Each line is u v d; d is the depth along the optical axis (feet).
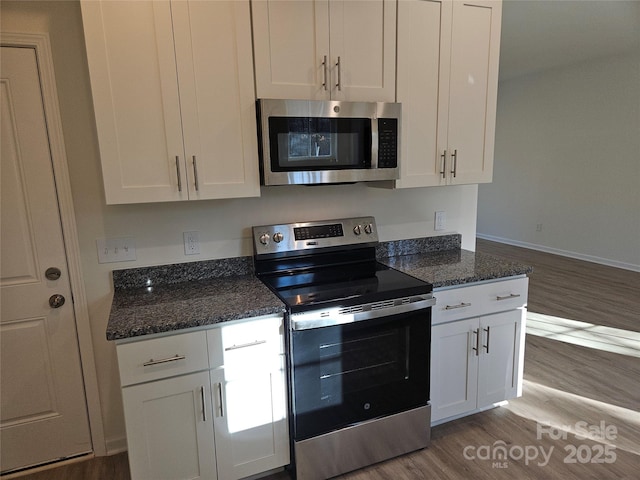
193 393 5.66
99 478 6.72
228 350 5.74
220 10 5.84
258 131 6.30
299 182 6.47
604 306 13.73
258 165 6.39
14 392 6.70
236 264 7.47
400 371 6.73
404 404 6.86
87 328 6.86
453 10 7.20
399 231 8.74
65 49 6.15
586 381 9.27
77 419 7.08
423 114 7.27
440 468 6.77
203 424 5.79
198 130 5.97
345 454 6.55
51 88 6.17
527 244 22.62
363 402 6.53
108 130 5.58
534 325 12.32
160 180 5.91
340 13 6.46
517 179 22.76
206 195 6.15
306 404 6.12
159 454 5.64
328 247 7.79
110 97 5.53
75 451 7.16
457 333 7.22
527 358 10.32
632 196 17.51
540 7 11.94
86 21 5.31
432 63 7.19
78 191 6.51
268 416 6.12
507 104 22.79
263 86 6.19
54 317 6.70
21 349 6.63
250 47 6.05
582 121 19.10
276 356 6.02
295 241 7.57
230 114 6.10
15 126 6.13
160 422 5.58
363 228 8.09
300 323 5.82
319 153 6.53
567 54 17.17
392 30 6.81
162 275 7.06
